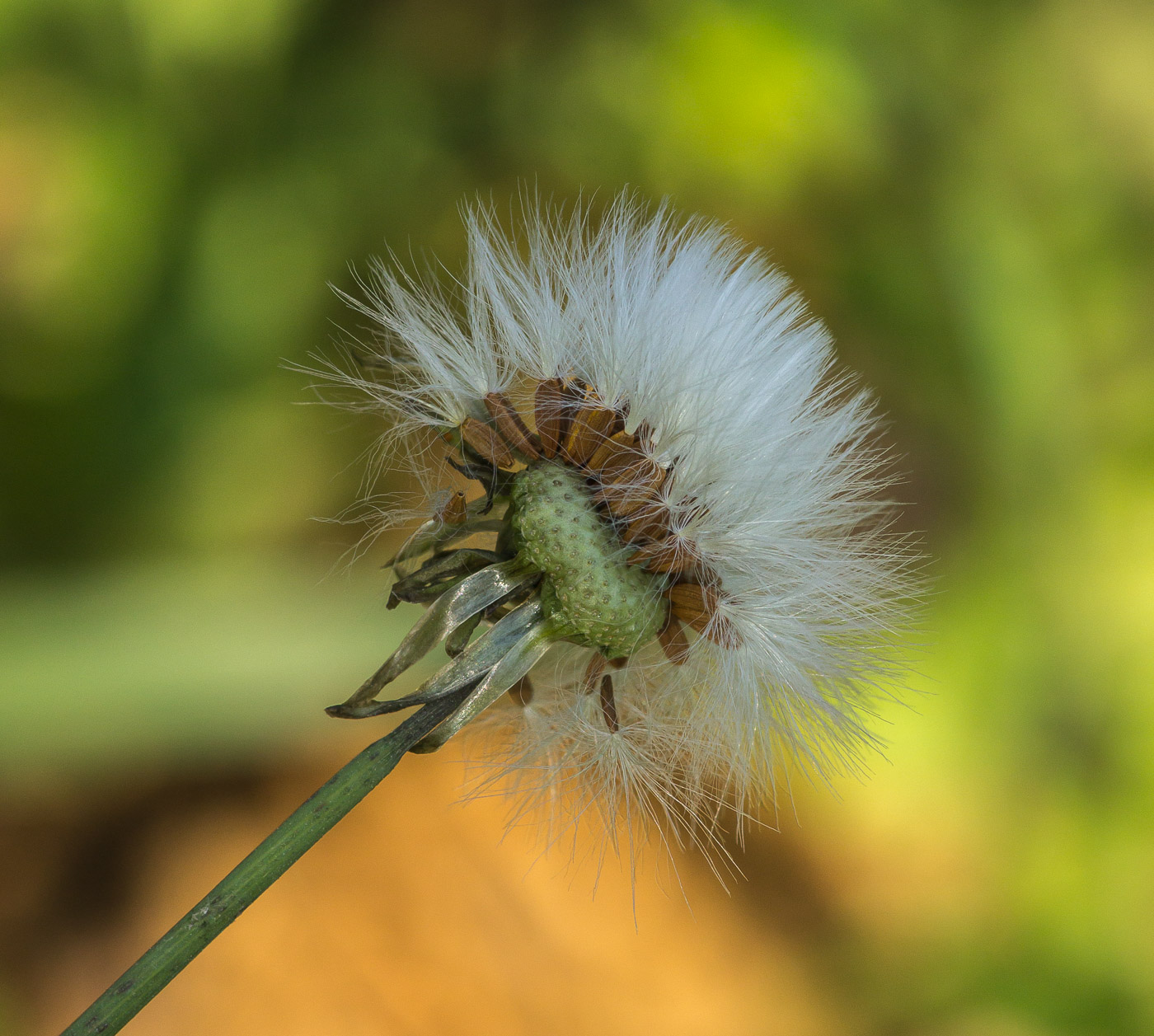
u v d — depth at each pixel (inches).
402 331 5.7
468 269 5.8
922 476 10.7
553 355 5.7
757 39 10.6
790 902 9.7
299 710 8.9
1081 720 10.2
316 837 5.3
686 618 5.6
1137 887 9.7
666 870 9.6
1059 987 9.4
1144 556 10.6
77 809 9.1
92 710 8.5
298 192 10.3
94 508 9.6
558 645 5.8
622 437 5.6
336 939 8.9
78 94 10.2
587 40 10.6
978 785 10.0
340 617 9.1
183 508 9.7
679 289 5.7
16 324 9.8
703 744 5.7
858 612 5.8
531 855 9.5
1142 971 9.4
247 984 8.6
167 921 8.8
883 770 10.0
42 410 9.7
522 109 10.6
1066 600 10.6
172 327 10.0
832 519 5.7
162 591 9.1
